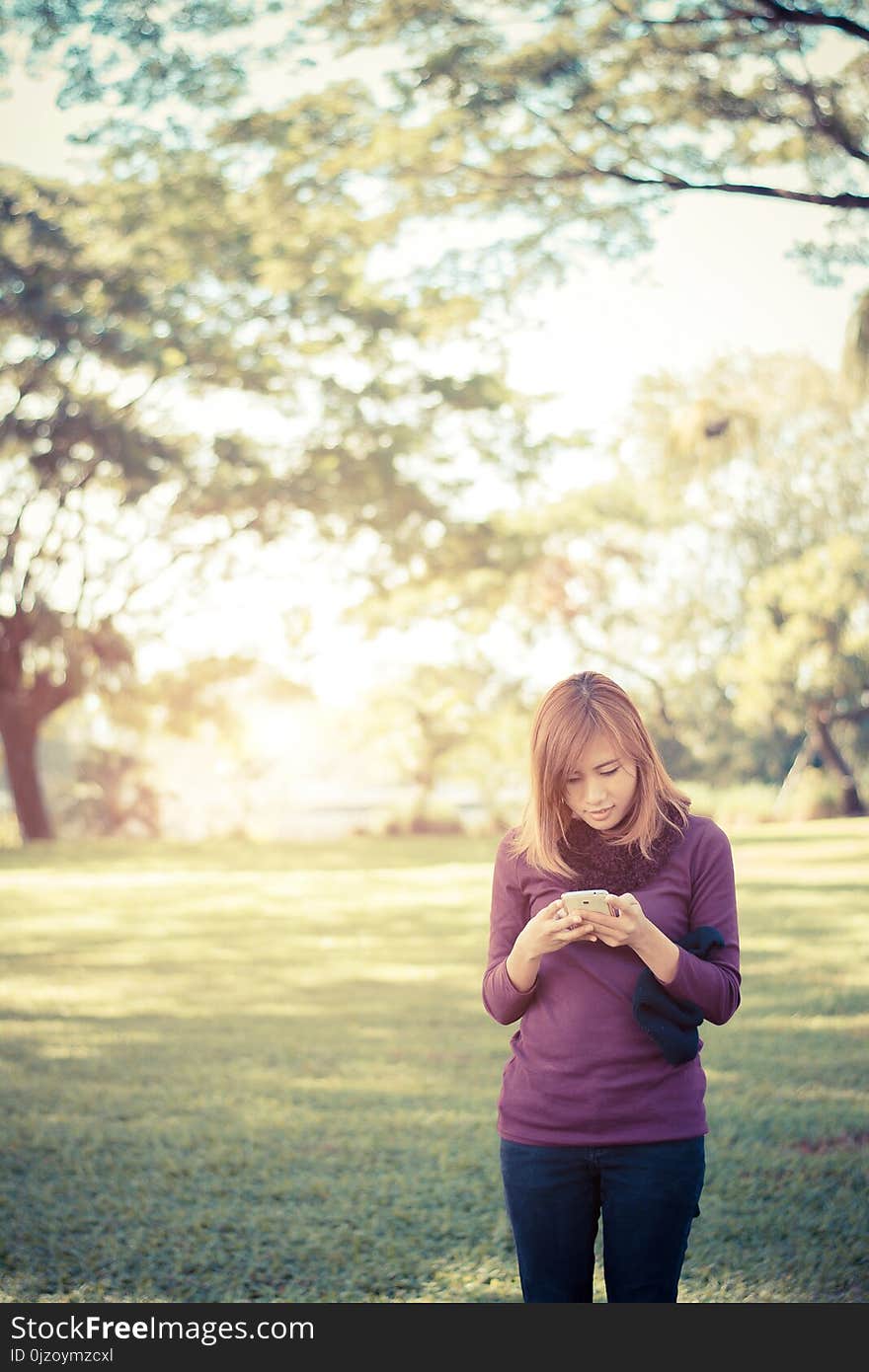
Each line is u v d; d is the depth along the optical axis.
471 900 15.49
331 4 9.87
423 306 12.39
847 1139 5.57
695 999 2.46
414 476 27.53
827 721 31.47
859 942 11.13
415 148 10.56
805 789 30.92
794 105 9.41
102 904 15.88
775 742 35.59
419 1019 8.69
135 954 11.89
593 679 2.67
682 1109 2.52
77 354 23.09
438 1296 4.07
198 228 17.22
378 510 27.28
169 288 21.28
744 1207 4.73
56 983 10.39
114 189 18.06
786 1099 6.30
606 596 32.94
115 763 31.83
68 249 20.55
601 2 9.28
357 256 17.52
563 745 2.59
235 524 26.91
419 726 32.03
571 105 9.80
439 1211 4.79
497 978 2.58
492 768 32.31
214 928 13.67
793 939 11.37
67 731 37.97
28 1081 7.00
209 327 23.22
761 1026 8.03
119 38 10.55
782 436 30.34
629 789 2.61
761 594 30.86
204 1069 7.27
